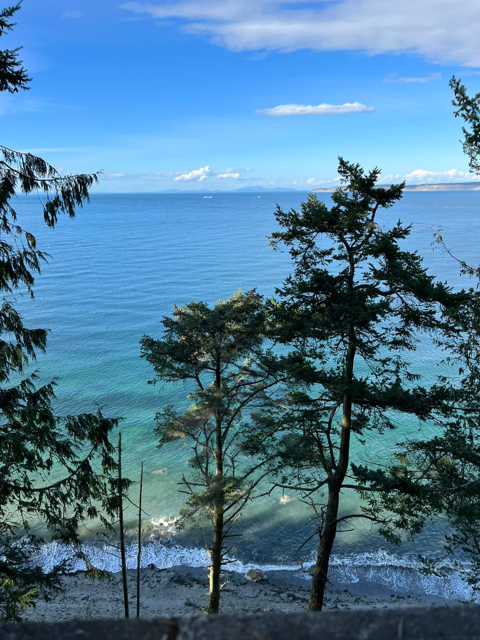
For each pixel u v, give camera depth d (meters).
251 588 23.97
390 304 12.78
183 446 35.53
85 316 70.62
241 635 0.75
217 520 17.17
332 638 0.74
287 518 28.58
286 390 17.50
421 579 24.22
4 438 9.70
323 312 13.45
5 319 9.59
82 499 10.43
